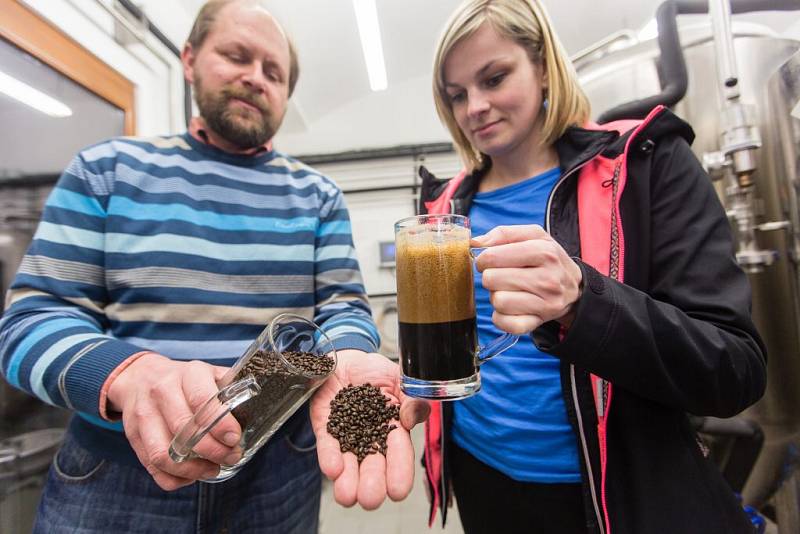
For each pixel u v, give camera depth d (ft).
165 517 1.36
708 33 2.28
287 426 1.63
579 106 1.69
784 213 1.96
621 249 1.37
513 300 1.02
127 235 1.52
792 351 2.02
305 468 1.69
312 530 1.72
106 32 2.98
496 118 1.62
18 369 1.22
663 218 1.35
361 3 4.03
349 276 1.94
